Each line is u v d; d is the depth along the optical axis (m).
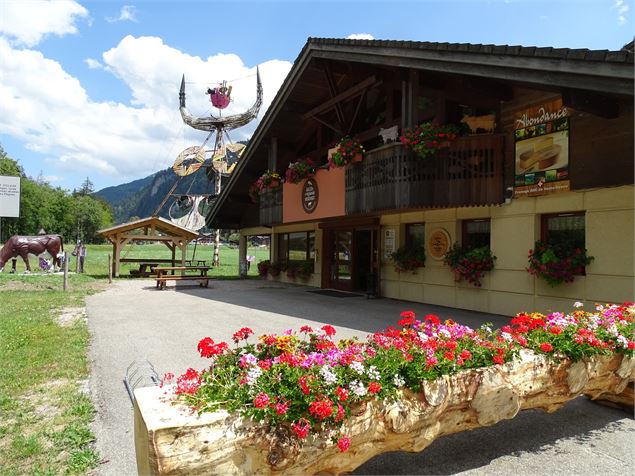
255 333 7.63
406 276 11.84
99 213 109.00
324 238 15.63
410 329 3.44
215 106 35.66
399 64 8.91
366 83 10.98
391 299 12.20
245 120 35.41
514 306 8.93
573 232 8.09
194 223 35.84
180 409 2.30
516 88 8.82
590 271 7.61
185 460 2.11
